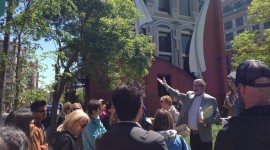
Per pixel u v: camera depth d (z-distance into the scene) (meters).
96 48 15.12
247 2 82.94
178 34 27.05
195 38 28.06
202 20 28.70
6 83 6.64
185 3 28.31
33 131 3.86
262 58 20.67
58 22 14.31
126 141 2.33
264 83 1.84
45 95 7.09
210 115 5.61
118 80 17.59
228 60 41.06
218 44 29.31
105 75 17.09
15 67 6.73
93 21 15.64
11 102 6.57
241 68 1.95
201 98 5.88
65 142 3.65
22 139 1.57
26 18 6.58
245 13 83.00
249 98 1.89
